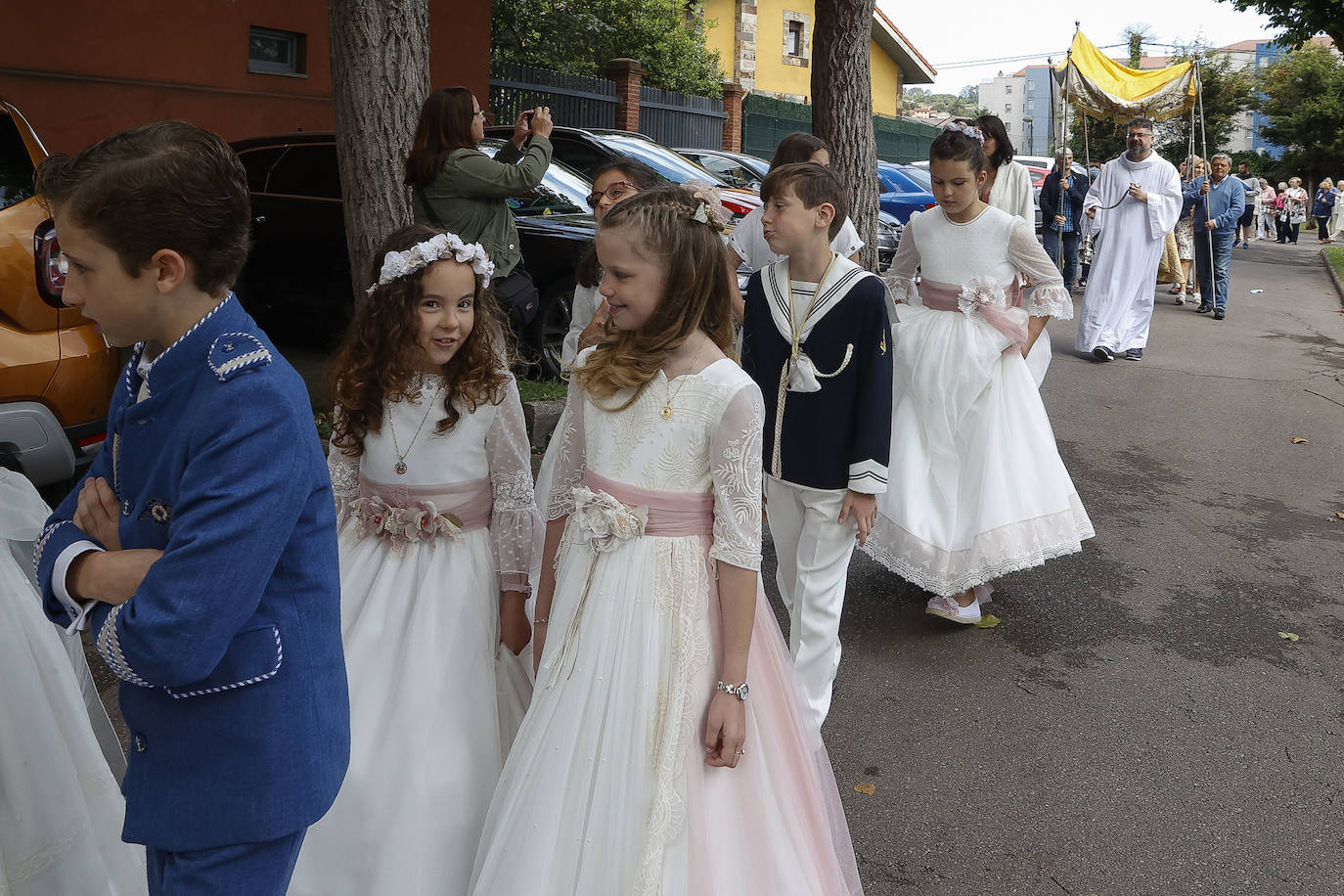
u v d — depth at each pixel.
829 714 3.81
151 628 1.50
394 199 5.23
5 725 2.11
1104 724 3.81
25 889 2.16
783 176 3.16
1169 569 5.30
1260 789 3.44
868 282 3.15
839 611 3.31
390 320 2.48
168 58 10.12
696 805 2.06
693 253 2.13
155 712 1.64
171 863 1.67
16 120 4.14
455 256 2.46
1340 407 8.68
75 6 9.39
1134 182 9.95
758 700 2.26
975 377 4.09
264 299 8.38
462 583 2.53
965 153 4.03
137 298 1.57
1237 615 4.79
